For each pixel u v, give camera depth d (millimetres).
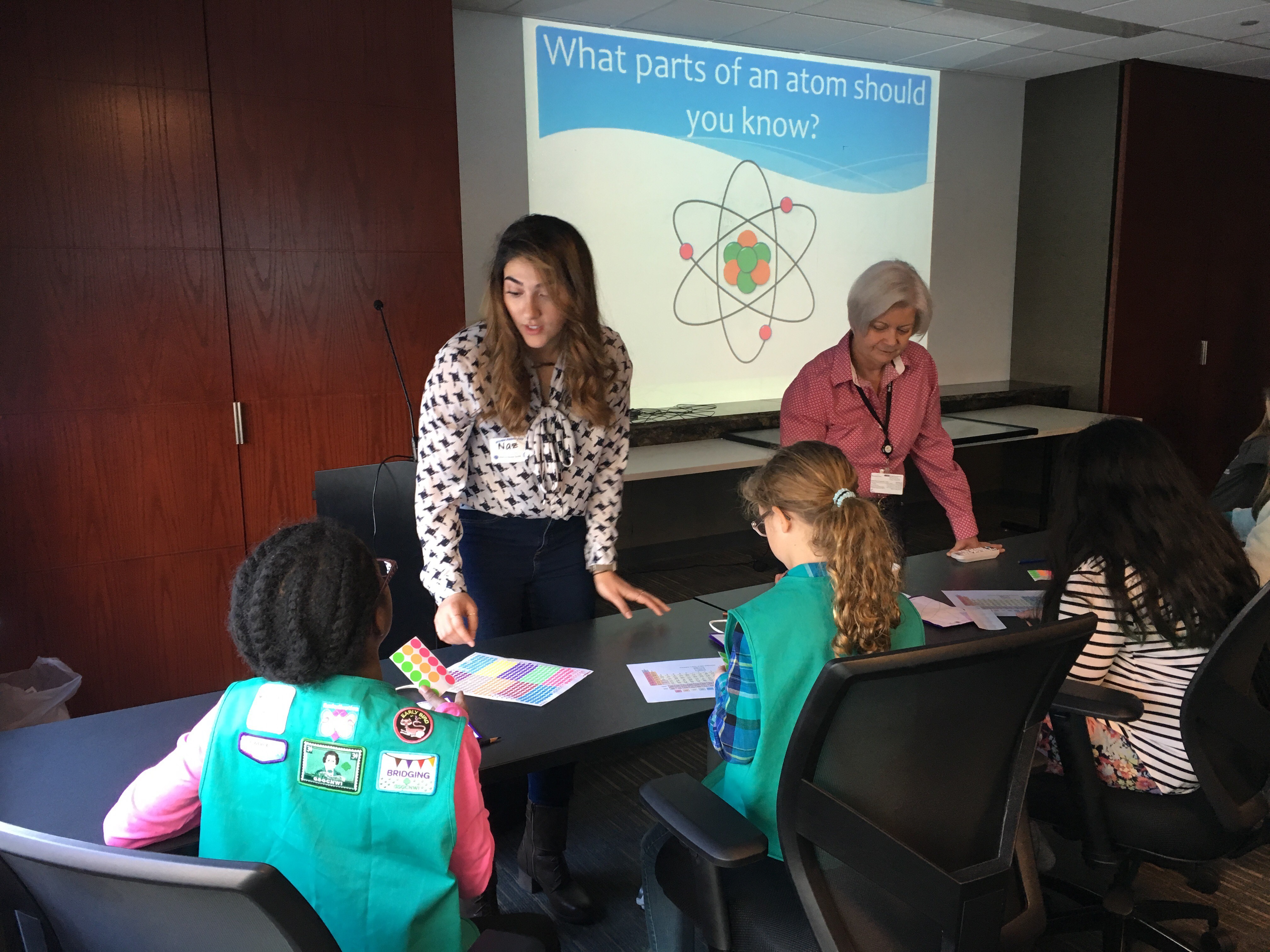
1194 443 6352
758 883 1399
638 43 4863
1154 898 2176
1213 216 6086
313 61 3297
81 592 3186
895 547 1592
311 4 3268
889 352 2646
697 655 1878
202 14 3098
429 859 1041
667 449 4738
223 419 3326
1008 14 4570
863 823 1155
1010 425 5281
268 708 1065
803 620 1364
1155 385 6082
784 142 5359
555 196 4754
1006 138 6133
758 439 4875
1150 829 1646
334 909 1049
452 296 3678
